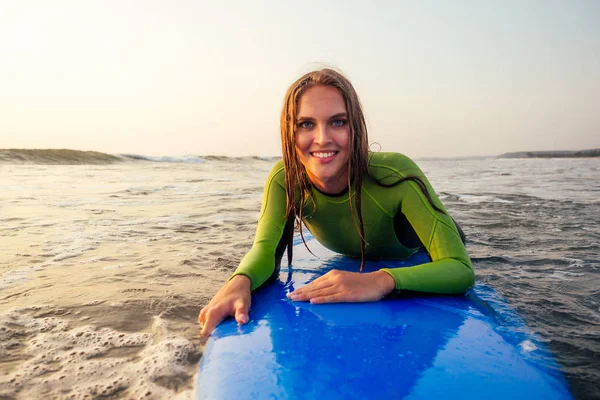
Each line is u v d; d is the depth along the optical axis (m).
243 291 0.80
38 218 1.96
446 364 0.57
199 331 0.75
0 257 1.25
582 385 0.56
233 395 0.51
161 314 0.82
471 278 0.86
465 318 0.73
